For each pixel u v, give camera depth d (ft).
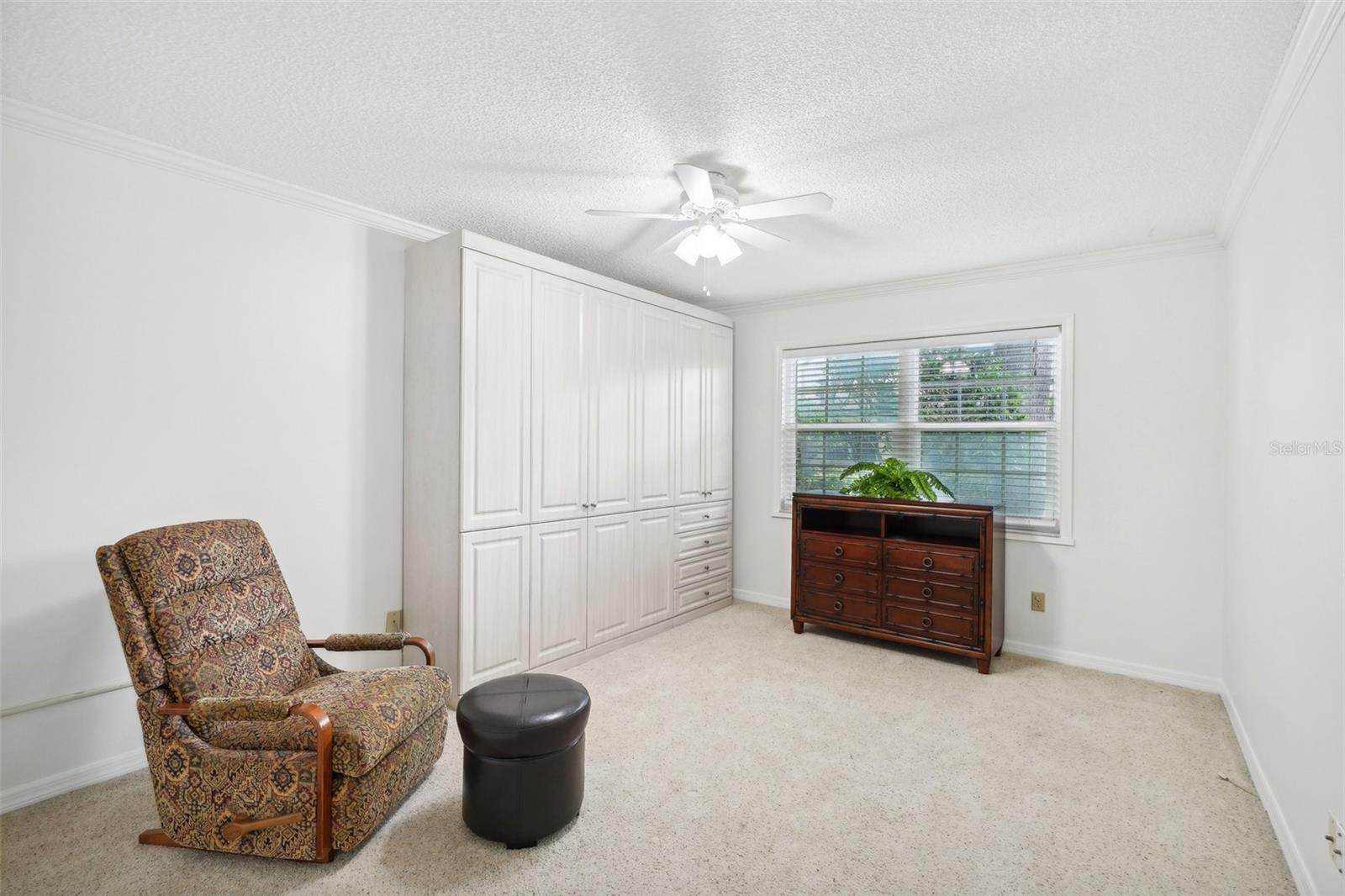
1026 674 11.80
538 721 6.70
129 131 7.88
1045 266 12.61
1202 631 11.23
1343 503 5.09
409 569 11.03
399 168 8.87
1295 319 6.48
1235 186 8.84
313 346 10.01
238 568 7.65
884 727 9.55
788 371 16.57
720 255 9.68
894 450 14.92
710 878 6.23
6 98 7.08
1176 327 11.46
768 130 7.62
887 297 14.79
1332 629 5.35
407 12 5.59
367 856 6.54
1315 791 5.78
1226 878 6.27
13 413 7.36
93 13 5.63
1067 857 6.56
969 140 7.79
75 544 7.79
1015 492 13.38
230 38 6.01
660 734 9.30
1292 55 5.88
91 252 7.88
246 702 6.26
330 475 10.22
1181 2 5.29
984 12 5.47
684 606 15.05
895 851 6.66
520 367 11.12
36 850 6.61
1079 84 6.56
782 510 16.51
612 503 13.01
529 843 6.66
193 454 8.77
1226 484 10.56
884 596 12.94
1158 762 8.52
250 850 6.34
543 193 9.70
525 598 11.19
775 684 11.21
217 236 8.96
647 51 6.12
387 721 6.70
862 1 5.34
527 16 5.62
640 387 13.73
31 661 7.49
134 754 8.26
